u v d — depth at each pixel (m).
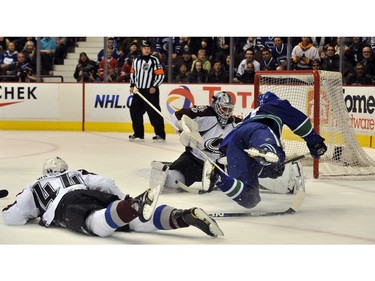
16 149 11.80
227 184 6.18
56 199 5.44
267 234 5.57
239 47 15.56
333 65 14.27
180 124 7.21
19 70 15.98
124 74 16.08
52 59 17.08
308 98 10.46
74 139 13.59
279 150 6.14
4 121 15.63
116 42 16.61
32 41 16.73
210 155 7.33
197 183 8.34
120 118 15.39
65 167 5.63
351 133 9.38
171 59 15.45
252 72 14.81
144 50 13.05
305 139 6.72
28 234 5.38
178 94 14.90
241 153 6.43
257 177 6.44
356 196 7.50
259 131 6.32
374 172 9.15
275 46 15.05
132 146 12.49
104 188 5.51
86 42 17.56
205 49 15.66
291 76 9.23
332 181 8.61
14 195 7.32
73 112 15.53
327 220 6.17
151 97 13.11
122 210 4.98
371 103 12.58
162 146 12.59
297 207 6.49
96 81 16.34
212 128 7.35
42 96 15.53
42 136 14.15
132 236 5.39
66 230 5.53
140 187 7.96
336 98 9.36
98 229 5.18
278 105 6.64
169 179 7.41
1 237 5.29
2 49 17.28
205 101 14.76
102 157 10.77
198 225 5.16
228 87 14.61
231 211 6.58
